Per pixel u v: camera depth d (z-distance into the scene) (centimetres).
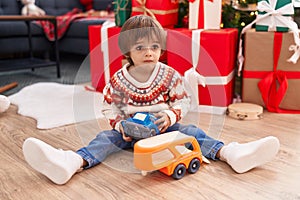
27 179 83
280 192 75
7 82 205
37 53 294
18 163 92
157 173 85
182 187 78
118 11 154
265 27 132
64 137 112
